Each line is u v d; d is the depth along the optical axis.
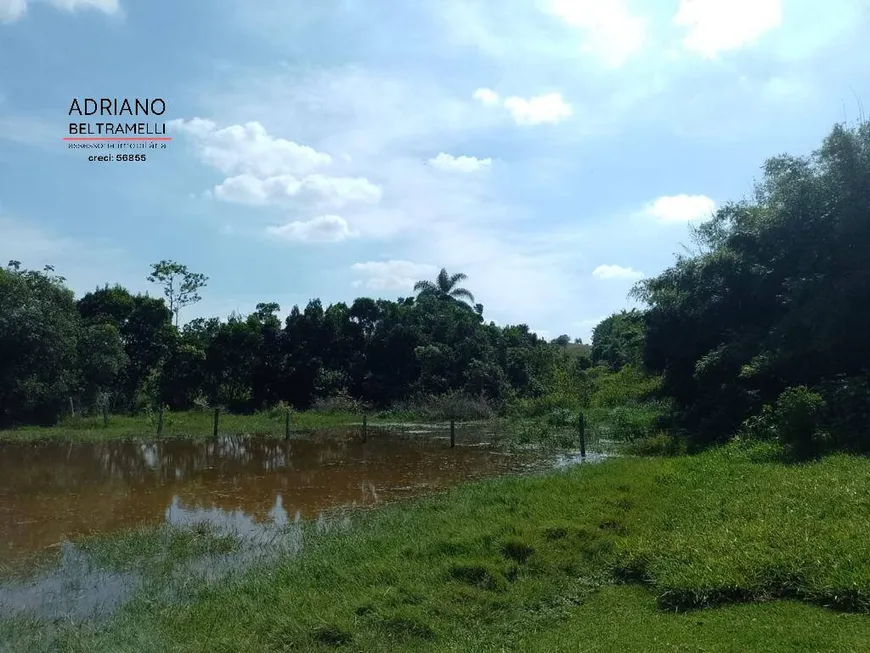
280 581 7.02
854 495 7.73
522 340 42.25
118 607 6.72
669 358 18.69
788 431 12.03
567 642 5.33
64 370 26.39
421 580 6.71
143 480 14.18
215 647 5.40
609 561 7.29
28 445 19.62
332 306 39.72
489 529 8.17
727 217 17.91
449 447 19.69
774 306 16.02
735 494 8.91
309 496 12.54
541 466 15.71
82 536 9.65
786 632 5.06
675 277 18.23
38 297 26.11
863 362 13.48
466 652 5.19
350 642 5.49
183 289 40.59
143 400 32.94
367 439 21.81
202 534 9.52
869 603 5.30
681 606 5.94
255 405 36.00
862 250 13.26
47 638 5.91
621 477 11.34
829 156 14.02
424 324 39.03
